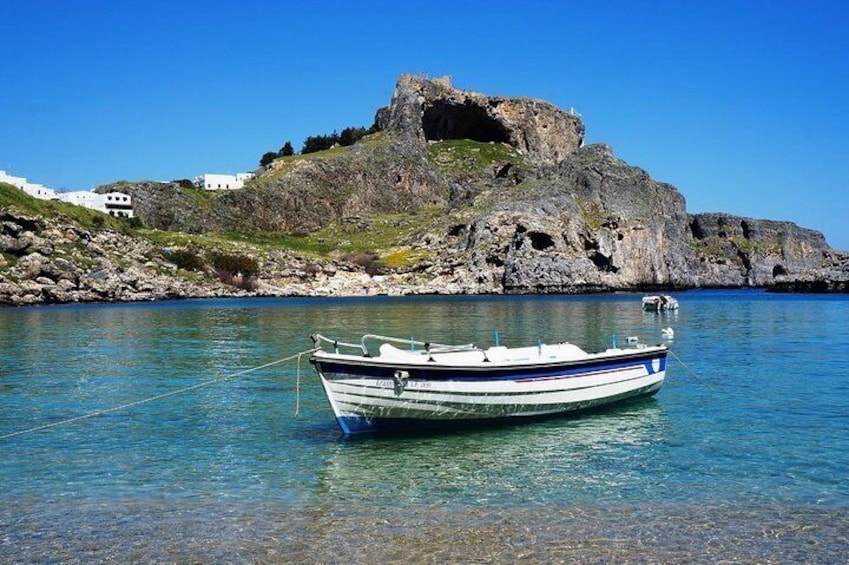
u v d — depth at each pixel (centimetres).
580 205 18912
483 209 18238
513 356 2597
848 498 1689
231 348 4772
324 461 2036
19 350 4659
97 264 12112
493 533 1482
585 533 1480
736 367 3812
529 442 2236
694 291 19188
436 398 2275
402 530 1501
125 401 2912
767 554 1380
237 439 2288
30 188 15775
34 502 1691
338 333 5853
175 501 1695
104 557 1379
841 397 2941
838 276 16688
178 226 18225
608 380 2683
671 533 1480
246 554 1387
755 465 1966
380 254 17512
